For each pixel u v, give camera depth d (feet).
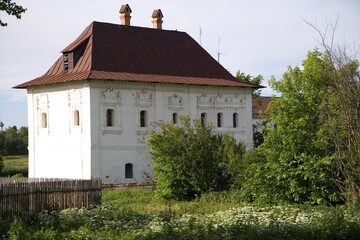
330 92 105.81
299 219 83.10
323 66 114.62
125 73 180.86
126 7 201.98
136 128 181.27
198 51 208.44
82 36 191.83
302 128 109.70
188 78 194.39
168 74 191.62
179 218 97.45
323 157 105.19
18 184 102.32
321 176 102.53
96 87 173.06
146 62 190.49
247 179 119.34
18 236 77.15
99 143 173.58
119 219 96.68
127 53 188.85
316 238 73.36
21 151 446.60
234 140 144.05
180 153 143.64
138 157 181.57
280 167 109.70
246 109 207.31
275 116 117.91
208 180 142.10
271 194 111.65
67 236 81.10
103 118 174.50
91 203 120.06
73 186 116.26
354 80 98.07
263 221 84.02
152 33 202.59
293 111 114.73
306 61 117.08
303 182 107.14
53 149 184.85
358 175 98.12
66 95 180.04
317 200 103.35
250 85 205.67
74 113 177.78
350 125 97.71
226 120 201.77
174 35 207.82
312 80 114.32
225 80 203.72
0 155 68.80
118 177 177.17
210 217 95.20
